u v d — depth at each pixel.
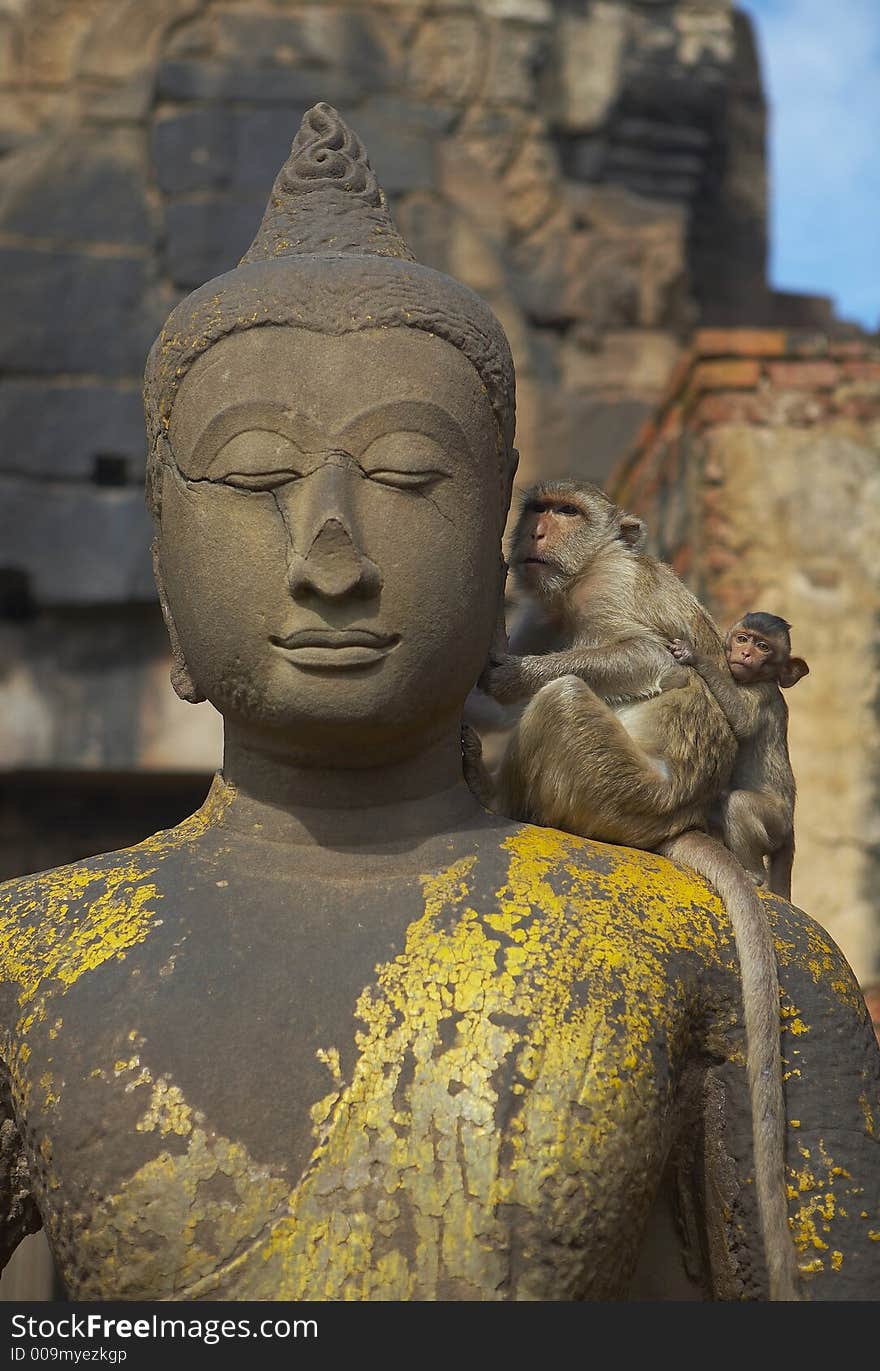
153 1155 2.76
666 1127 2.92
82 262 11.52
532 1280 2.71
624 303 12.09
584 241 12.13
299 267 3.13
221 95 11.68
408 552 3.00
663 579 4.11
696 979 3.05
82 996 2.92
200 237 11.52
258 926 2.97
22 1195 3.09
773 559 7.41
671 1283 3.14
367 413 3.00
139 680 11.45
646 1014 2.91
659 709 3.70
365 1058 2.80
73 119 11.65
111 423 11.44
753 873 3.99
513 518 4.55
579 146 12.61
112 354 11.49
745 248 14.73
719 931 3.14
